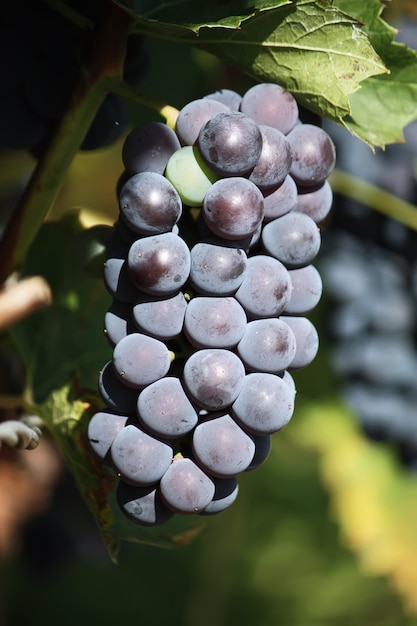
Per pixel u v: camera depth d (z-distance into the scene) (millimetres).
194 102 447
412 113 485
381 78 485
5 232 497
